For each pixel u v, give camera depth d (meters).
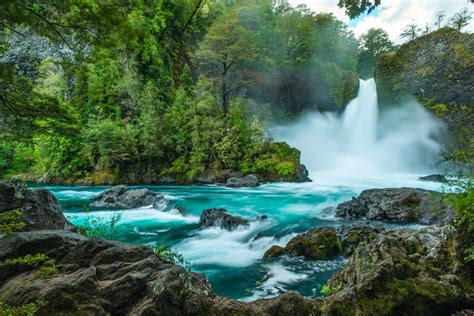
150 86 34.47
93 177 30.62
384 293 4.85
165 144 31.66
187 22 44.62
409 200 13.61
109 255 5.16
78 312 3.80
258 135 33.00
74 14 5.13
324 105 50.69
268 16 49.56
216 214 13.89
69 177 31.25
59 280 4.25
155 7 40.66
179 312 4.30
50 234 5.38
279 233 11.92
